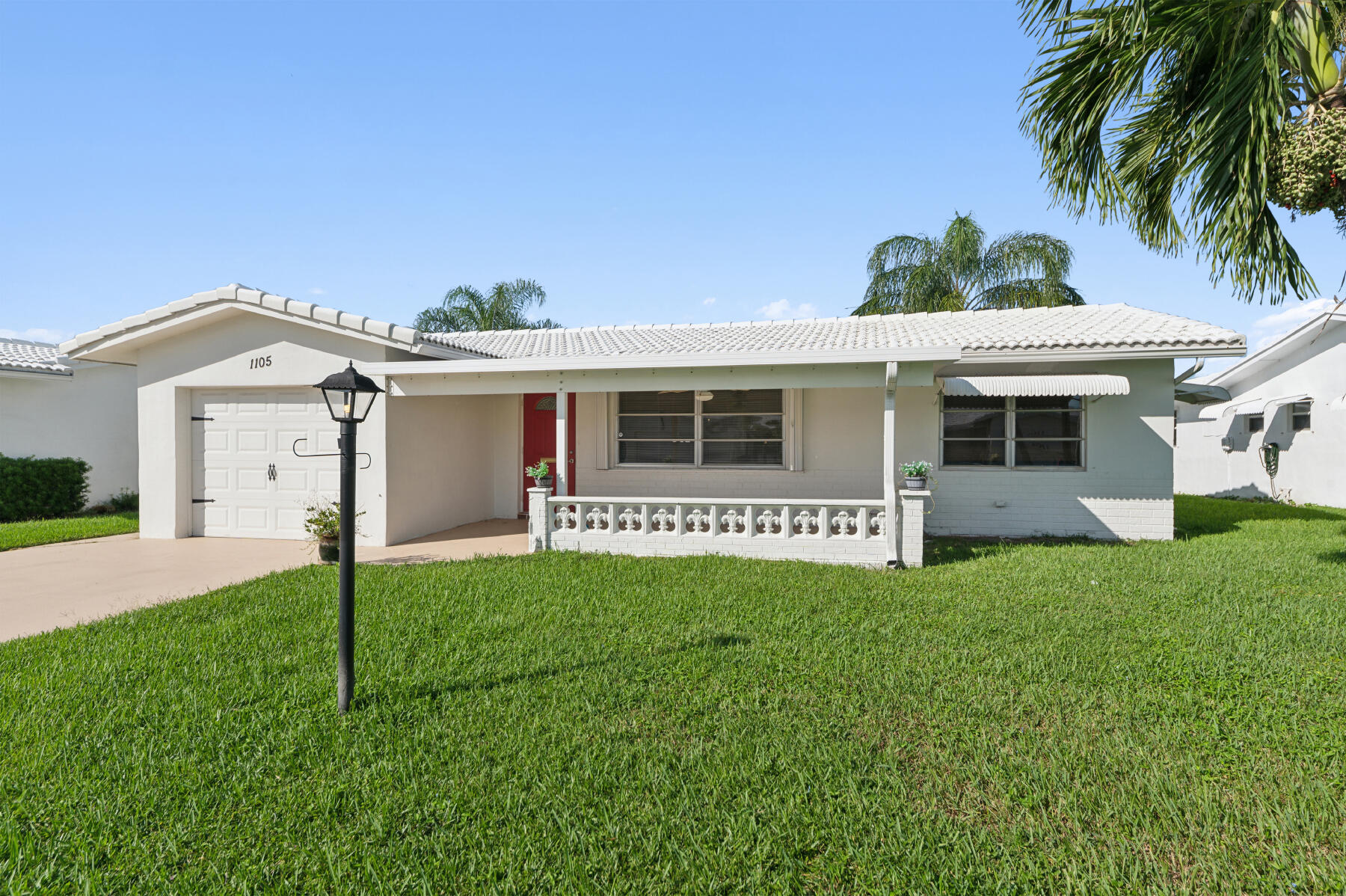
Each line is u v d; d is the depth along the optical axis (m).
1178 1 5.68
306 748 3.83
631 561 8.83
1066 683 4.68
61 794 3.37
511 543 10.57
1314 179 4.97
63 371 15.40
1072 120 6.81
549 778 3.51
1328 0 5.04
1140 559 8.94
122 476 16.95
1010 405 11.52
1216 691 4.52
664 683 4.76
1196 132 5.70
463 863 2.90
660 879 2.80
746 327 15.17
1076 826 3.09
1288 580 7.61
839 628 5.90
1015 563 8.73
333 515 9.17
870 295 26.11
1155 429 10.98
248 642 5.59
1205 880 2.78
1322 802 3.24
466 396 12.58
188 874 2.81
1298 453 16.89
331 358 10.51
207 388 11.17
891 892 2.71
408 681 4.72
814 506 8.95
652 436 12.66
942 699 4.44
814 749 3.79
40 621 6.36
